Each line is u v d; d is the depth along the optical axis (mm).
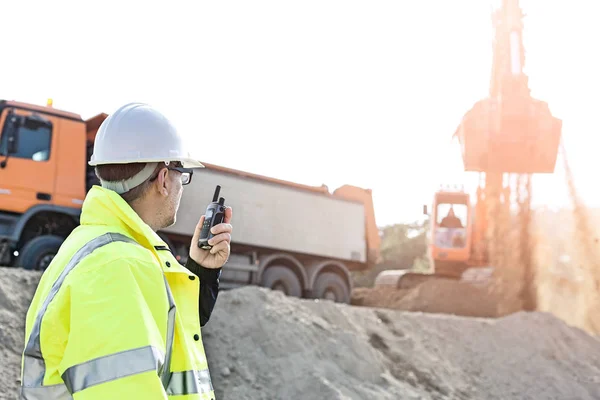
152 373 1573
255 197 15227
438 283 20156
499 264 19625
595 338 13898
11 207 10742
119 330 1583
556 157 17844
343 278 17484
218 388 7793
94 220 1904
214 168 14422
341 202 17531
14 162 10883
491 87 18203
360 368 9094
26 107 11070
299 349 8742
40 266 10977
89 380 1559
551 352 12344
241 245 14938
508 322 12906
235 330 8703
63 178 11305
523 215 19031
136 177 2008
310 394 8008
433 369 10414
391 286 21875
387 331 11047
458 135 18562
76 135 11547
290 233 15977
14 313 7617
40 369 1715
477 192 20047
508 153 17812
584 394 11328
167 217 2078
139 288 1670
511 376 11227
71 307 1639
